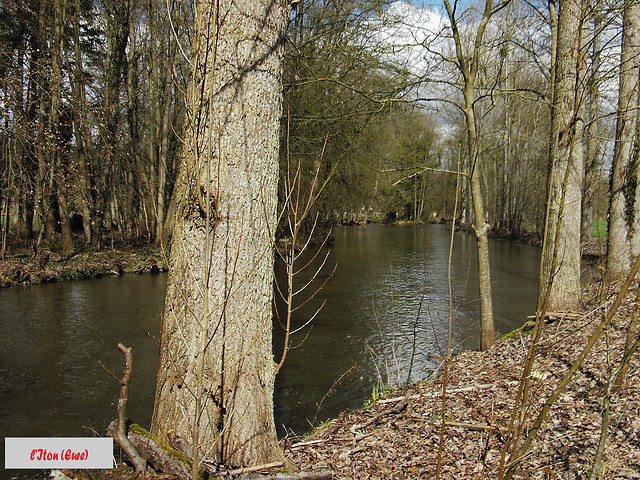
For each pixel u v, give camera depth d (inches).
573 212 261.6
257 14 115.9
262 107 118.0
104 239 817.5
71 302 442.9
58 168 598.2
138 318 386.9
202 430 111.4
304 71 450.6
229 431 112.7
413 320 382.0
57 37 583.5
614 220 309.7
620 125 291.3
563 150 255.9
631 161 284.7
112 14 716.7
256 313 117.9
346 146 544.1
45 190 577.3
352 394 233.9
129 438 100.5
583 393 160.4
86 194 650.8
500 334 325.1
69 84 620.1
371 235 1325.0
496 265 689.6
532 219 1227.9
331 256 820.6
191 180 114.3
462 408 173.8
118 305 432.5
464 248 952.9
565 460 124.3
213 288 113.6
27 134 513.3
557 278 267.4
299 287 528.1
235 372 113.6
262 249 119.5
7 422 208.2
